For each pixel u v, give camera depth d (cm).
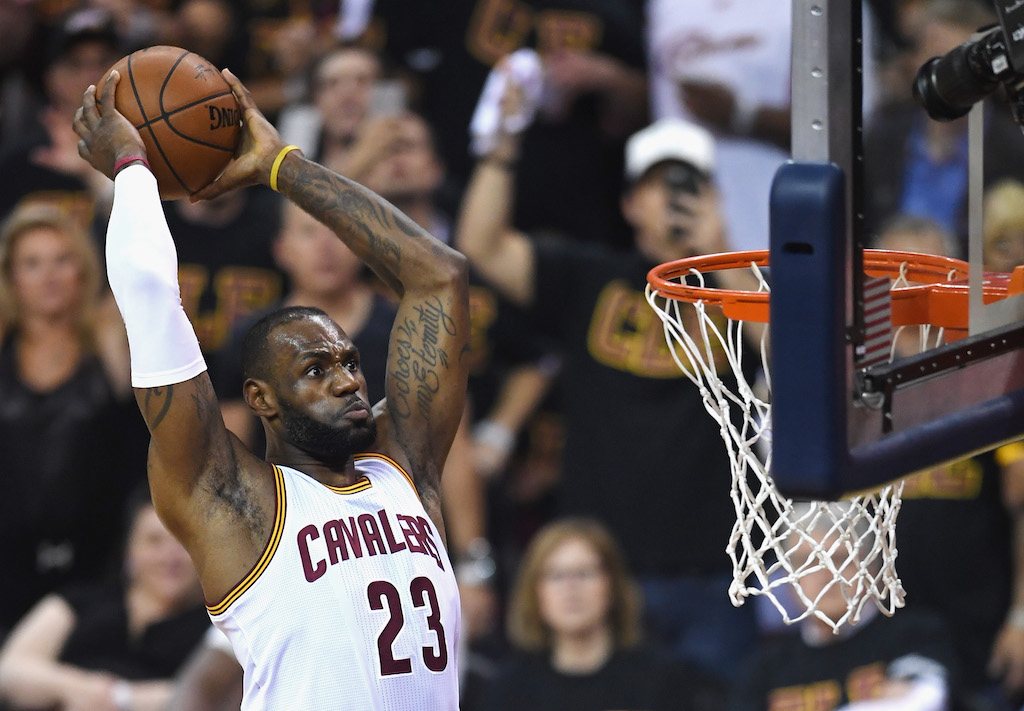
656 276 1630
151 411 1384
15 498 2892
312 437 1438
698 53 3184
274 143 1523
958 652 2666
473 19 3400
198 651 2523
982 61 1419
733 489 1566
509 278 2964
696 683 2494
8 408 2908
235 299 3019
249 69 3484
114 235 1391
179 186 1498
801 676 2455
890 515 1552
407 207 2991
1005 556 2712
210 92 1495
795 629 2670
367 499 1449
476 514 2855
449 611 1450
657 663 2491
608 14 3362
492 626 2847
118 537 2945
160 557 2658
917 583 2689
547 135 3306
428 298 1526
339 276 2738
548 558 2522
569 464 2856
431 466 1516
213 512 1402
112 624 2675
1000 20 1388
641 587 2748
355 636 1395
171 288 1389
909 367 1279
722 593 2728
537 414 3053
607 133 3350
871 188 3056
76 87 3225
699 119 3203
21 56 3475
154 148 1473
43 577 2898
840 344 1190
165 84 1480
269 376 1450
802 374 1186
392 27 3419
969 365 1346
